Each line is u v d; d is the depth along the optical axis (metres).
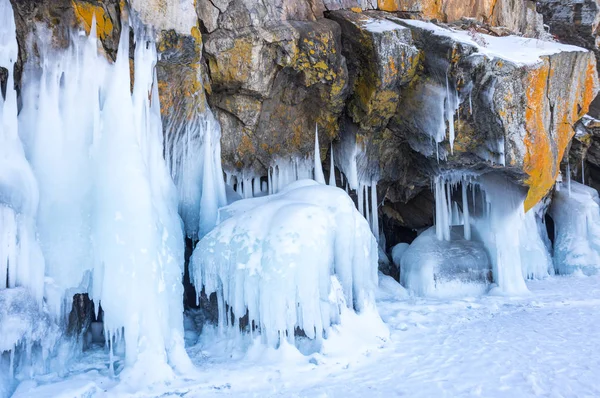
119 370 5.52
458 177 9.65
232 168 8.37
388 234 12.11
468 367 5.67
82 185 5.76
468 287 9.66
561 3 13.58
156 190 6.45
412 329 7.27
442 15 9.77
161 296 5.71
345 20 8.20
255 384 5.30
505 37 9.62
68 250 5.58
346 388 5.16
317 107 8.48
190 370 5.55
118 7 6.04
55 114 5.78
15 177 5.27
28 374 5.23
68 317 5.72
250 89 7.61
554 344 6.40
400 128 9.03
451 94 8.22
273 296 6.06
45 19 5.72
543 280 11.12
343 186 9.56
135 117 6.16
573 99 9.28
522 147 8.39
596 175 13.47
